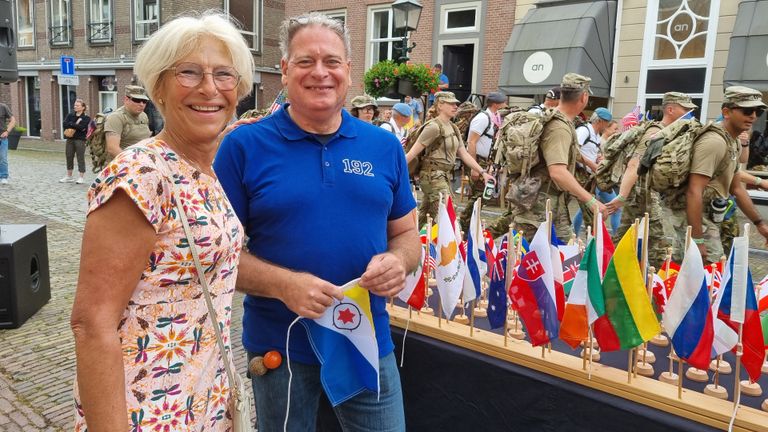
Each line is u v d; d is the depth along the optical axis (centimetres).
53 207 845
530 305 191
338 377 165
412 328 224
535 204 385
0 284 379
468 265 216
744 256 161
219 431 136
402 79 918
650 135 434
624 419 174
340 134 170
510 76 1089
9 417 278
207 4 1808
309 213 161
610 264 176
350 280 165
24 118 2336
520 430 197
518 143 374
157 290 120
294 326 167
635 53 1034
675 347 171
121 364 113
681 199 362
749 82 863
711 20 950
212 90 123
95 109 2112
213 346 131
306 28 163
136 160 114
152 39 123
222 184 165
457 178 1073
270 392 171
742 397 173
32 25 2253
